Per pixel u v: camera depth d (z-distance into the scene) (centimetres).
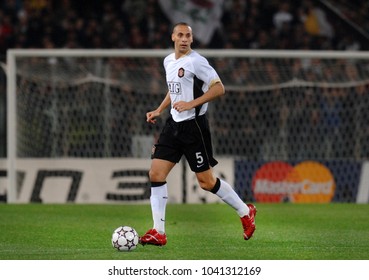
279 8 6894
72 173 4959
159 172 2834
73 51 4962
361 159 5312
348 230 3488
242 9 6838
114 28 6619
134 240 2769
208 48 6819
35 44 6638
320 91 5306
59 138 5212
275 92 5319
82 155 5241
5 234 3297
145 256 2653
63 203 4822
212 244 2983
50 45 6519
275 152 5328
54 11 6725
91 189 4947
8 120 4844
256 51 4953
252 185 5025
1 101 5438
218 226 3609
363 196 5053
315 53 4984
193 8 6825
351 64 5328
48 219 3869
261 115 5350
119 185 4956
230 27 6781
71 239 3139
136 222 3784
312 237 3216
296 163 5056
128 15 6800
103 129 5238
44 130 5178
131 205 4678
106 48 6556
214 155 5356
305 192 5041
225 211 4294
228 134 5359
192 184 4919
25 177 4953
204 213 4188
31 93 5197
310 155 5312
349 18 7038
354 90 5322
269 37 6656
